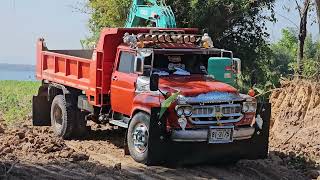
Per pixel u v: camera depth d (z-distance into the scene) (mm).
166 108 10523
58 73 14266
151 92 10969
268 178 11125
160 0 15102
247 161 12078
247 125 11258
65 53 15492
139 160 11133
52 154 11508
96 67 12398
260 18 21516
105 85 12398
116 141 13586
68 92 13727
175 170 10969
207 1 19797
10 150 11555
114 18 21438
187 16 20141
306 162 12594
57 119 14039
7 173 9367
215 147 10984
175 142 10695
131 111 11539
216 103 10820
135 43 11578
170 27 14094
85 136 13867
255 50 21797
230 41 21375
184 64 12062
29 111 18453
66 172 10219
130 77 11664
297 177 11453
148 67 11547
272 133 15531
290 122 15625
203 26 20219
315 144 14297
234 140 11125
